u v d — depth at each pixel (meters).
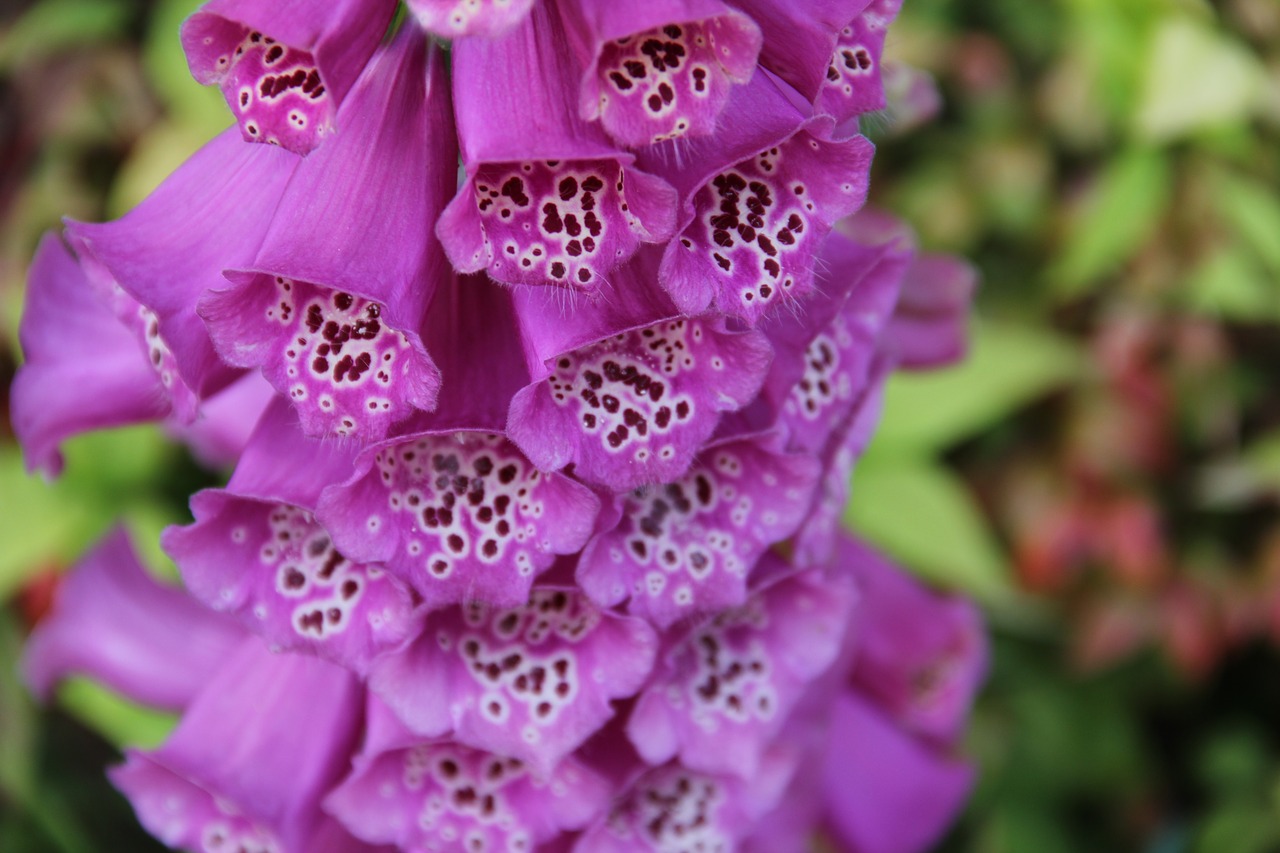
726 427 0.42
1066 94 0.65
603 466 0.40
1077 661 0.67
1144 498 0.66
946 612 0.49
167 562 0.56
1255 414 0.68
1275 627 0.66
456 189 0.40
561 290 0.40
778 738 0.45
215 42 0.38
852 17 0.39
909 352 0.48
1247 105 0.63
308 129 0.38
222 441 0.46
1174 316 0.65
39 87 0.66
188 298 0.40
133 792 0.44
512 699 0.42
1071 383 0.66
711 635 0.43
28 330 0.43
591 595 0.41
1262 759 0.71
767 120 0.39
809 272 0.39
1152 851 0.68
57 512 0.56
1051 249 0.66
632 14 0.38
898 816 0.50
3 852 0.65
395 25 0.40
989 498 0.67
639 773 0.43
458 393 0.40
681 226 0.39
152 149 0.60
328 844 0.44
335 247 0.39
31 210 0.64
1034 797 0.69
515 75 0.39
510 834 0.43
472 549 0.40
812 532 0.43
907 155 0.67
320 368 0.39
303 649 0.41
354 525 0.40
